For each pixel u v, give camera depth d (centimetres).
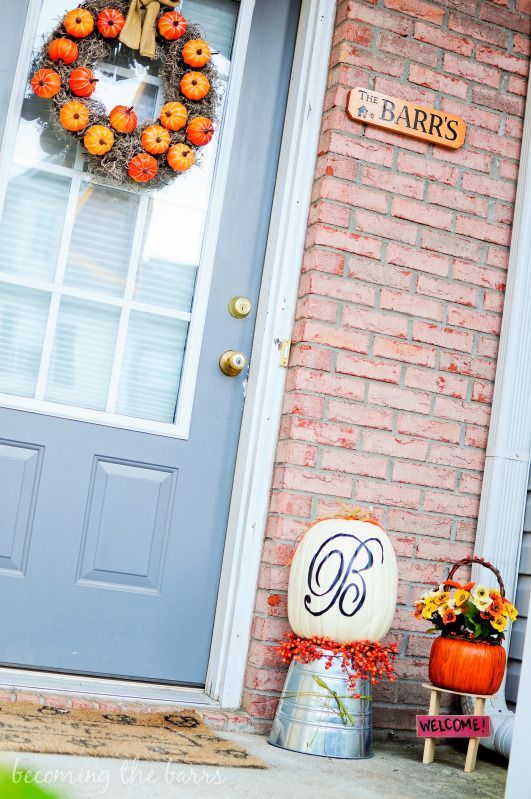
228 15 304
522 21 323
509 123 318
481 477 307
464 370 306
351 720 255
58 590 276
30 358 279
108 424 283
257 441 287
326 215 290
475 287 309
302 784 220
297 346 288
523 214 311
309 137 297
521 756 210
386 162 299
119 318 288
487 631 264
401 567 294
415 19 306
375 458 292
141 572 284
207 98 289
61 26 278
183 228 296
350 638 260
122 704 263
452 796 228
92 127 275
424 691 295
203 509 291
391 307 296
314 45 300
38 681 266
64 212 284
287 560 279
